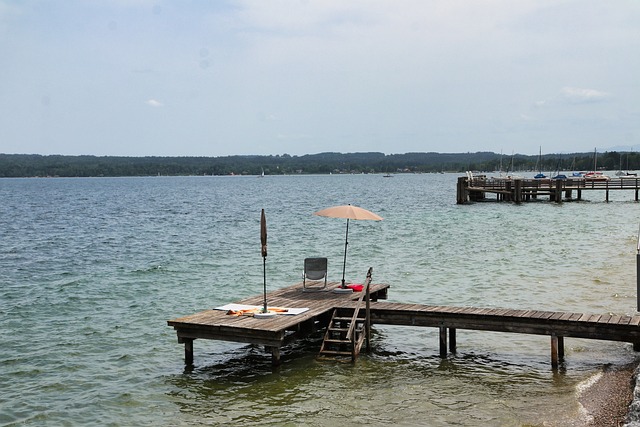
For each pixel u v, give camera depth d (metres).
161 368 14.23
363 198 98.06
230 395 12.48
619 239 36.88
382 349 15.50
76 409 11.90
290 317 14.45
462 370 13.82
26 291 23.70
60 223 58.19
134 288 24.06
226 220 58.28
